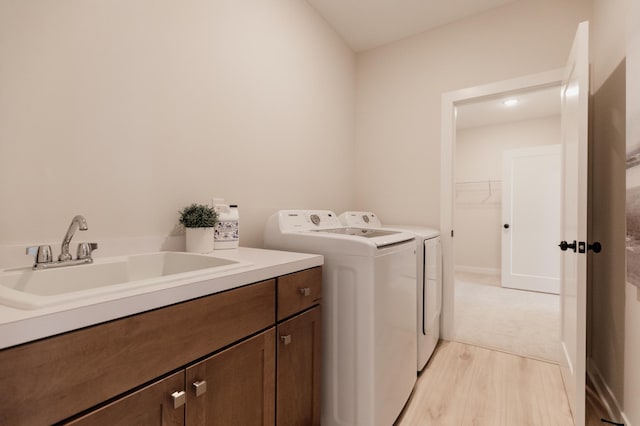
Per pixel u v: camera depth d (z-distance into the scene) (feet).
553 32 6.58
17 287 2.58
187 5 4.50
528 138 14.11
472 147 15.60
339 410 4.31
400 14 7.47
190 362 2.43
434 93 7.98
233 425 2.79
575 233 4.84
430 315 6.46
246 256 3.92
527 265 12.56
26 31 2.97
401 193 8.45
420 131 8.17
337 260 4.35
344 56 8.62
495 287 12.97
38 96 3.05
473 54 7.46
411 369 5.36
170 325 2.29
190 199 4.56
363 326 4.09
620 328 4.66
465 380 5.89
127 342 2.03
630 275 3.79
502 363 6.54
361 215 7.46
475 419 4.79
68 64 3.26
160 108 4.15
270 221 5.33
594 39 6.07
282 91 6.34
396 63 8.58
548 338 7.79
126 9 3.77
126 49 3.77
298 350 3.63
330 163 8.01
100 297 1.98
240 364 2.86
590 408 5.12
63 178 3.23
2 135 2.85
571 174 5.32
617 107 4.82
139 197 3.92
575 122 4.85
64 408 1.73
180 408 2.34
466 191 15.83
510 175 13.00
